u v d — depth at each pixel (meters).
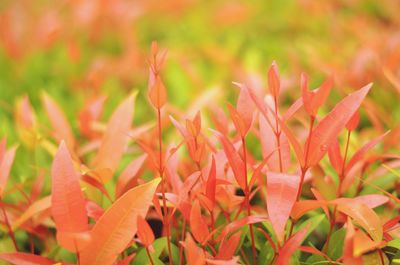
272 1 1.43
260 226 0.64
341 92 0.84
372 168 0.70
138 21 1.36
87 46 1.26
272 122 0.61
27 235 0.71
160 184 0.61
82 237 0.51
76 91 1.03
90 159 0.76
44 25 1.22
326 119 0.55
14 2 1.58
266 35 1.31
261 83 0.86
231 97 0.98
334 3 1.35
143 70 1.06
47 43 1.18
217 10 1.36
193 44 1.24
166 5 1.40
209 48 1.03
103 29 1.29
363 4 1.35
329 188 0.64
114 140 0.66
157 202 0.57
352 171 0.64
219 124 0.63
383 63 0.84
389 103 0.84
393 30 1.16
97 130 0.77
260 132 0.60
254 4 1.42
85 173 0.61
